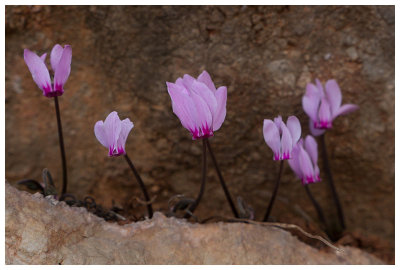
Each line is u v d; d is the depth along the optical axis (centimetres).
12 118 42
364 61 40
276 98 40
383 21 39
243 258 35
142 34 40
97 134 34
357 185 42
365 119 41
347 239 41
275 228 37
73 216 35
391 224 42
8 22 40
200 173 42
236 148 41
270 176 42
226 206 42
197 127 33
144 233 35
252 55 40
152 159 42
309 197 42
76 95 41
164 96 41
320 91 38
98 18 40
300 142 37
